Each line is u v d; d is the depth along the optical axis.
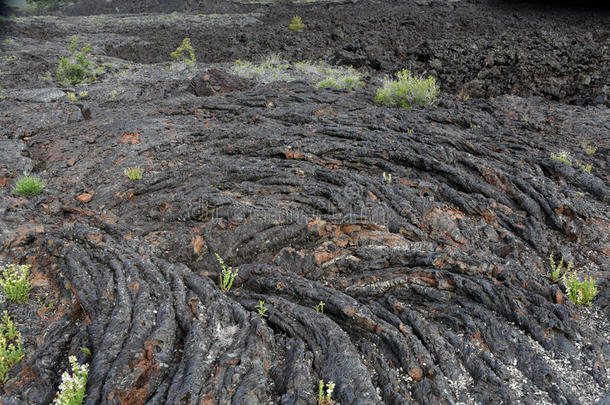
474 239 6.26
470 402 3.88
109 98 15.44
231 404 3.62
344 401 3.75
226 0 60.56
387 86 13.34
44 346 4.39
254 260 5.91
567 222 6.48
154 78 19.00
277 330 4.71
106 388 3.74
